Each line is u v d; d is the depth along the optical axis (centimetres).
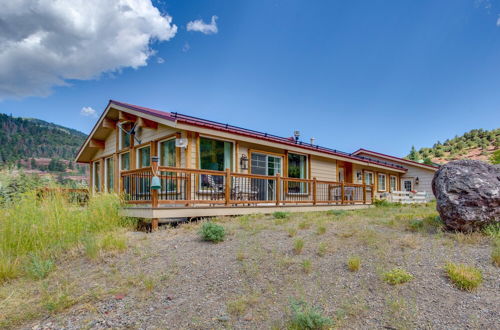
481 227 463
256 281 355
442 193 497
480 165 496
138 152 1061
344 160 1412
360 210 998
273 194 1075
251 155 1016
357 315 275
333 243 463
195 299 325
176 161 862
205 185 862
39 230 546
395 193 1451
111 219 667
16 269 443
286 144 1084
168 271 397
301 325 257
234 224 651
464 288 307
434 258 381
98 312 310
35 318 308
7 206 569
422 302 289
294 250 442
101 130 1266
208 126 841
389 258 389
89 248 483
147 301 327
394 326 256
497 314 261
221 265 405
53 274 426
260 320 279
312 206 1001
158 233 600
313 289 328
